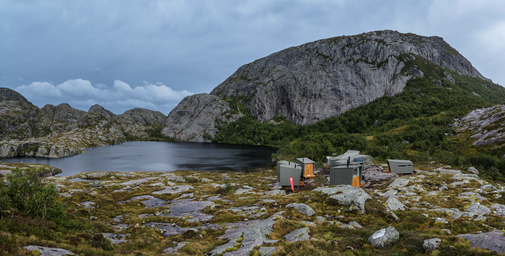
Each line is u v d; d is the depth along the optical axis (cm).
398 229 2902
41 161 17800
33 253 1587
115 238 2916
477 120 19550
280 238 2603
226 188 7350
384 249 2155
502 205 3888
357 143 17138
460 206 4212
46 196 2866
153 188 7600
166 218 4069
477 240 2002
